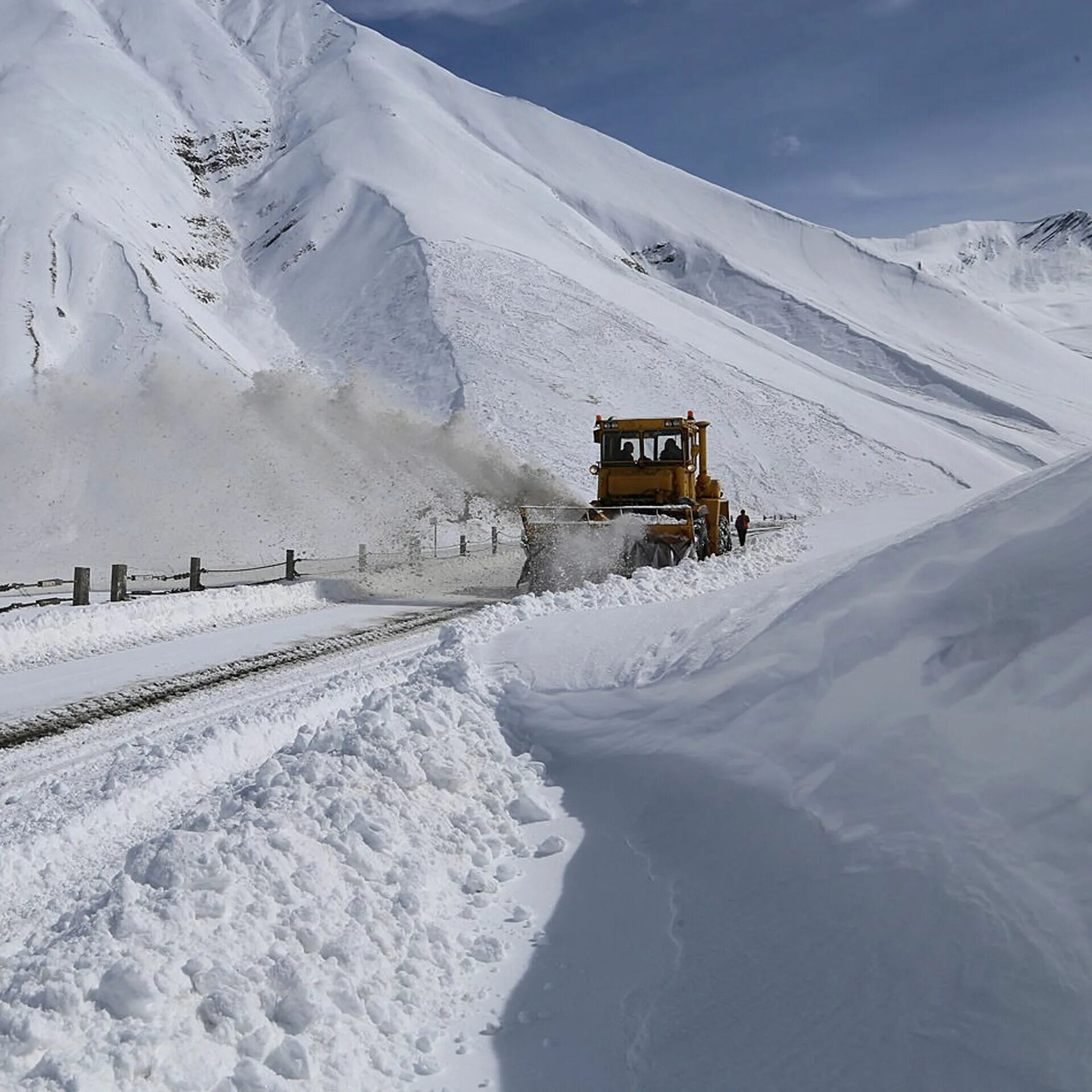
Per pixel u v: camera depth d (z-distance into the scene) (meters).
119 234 81.50
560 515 17.05
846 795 3.50
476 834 4.51
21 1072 2.43
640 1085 2.76
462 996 3.29
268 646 11.91
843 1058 2.57
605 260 117.69
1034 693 3.12
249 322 83.25
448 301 76.88
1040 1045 2.28
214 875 3.38
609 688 5.92
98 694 9.06
